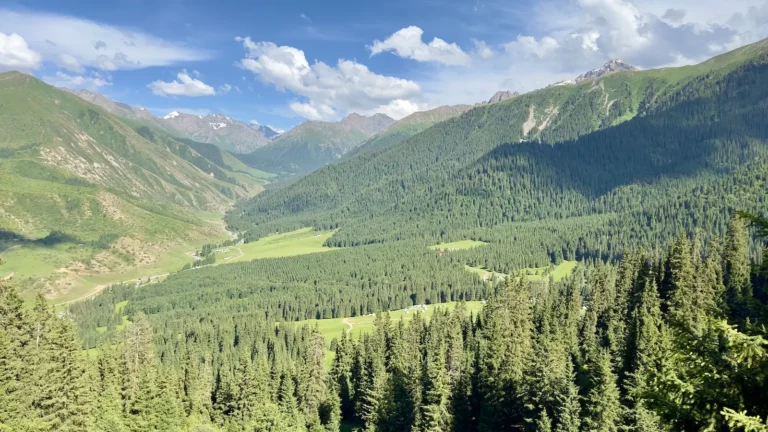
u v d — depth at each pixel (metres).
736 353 16.84
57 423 60.88
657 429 54.25
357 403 100.94
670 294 78.94
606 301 91.75
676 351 19.81
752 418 15.95
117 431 70.94
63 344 66.25
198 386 104.50
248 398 100.00
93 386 78.25
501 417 71.50
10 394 53.38
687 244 80.12
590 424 55.91
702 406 18.34
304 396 101.75
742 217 19.38
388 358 110.25
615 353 71.81
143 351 104.69
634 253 104.50
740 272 82.19
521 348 80.81
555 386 61.09
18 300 63.16
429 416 72.00
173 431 80.62
